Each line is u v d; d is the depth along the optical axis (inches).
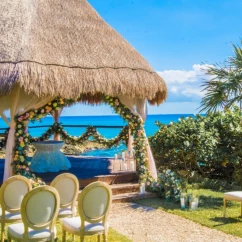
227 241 191.8
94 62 289.3
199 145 348.5
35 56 261.7
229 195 232.8
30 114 273.7
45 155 337.7
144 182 308.7
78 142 455.8
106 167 359.9
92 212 159.3
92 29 330.3
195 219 234.2
